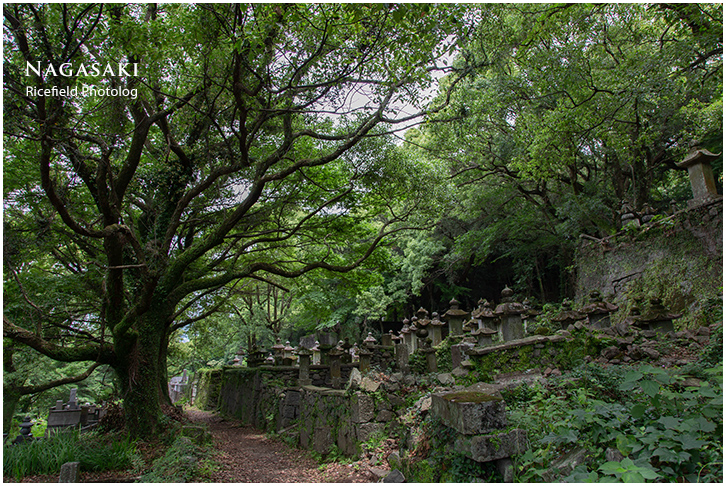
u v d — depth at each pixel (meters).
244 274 10.27
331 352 10.52
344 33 8.06
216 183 11.59
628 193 18.80
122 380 9.32
